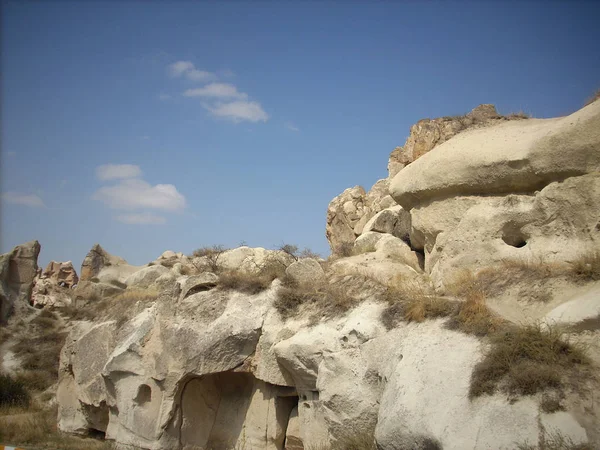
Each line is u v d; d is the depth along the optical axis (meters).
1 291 34.75
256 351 15.86
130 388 17.09
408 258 17.75
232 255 20.38
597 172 12.97
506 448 9.06
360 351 13.16
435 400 10.47
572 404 9.16
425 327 12.24
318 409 14.12
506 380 9.97
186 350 16.09
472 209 14.66
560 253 12.84
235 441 16.45
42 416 22.36
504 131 15.40
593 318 10.08
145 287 23.97
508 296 12.16
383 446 10.91
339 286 15.77
